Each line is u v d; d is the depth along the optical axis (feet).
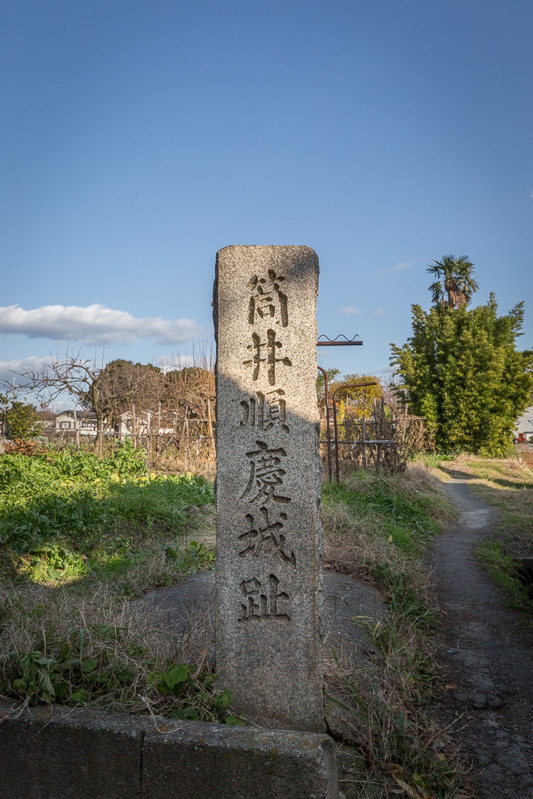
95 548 22.68
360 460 44.88
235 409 11.19
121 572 19.92
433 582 22.49
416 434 74.43
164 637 12.50
